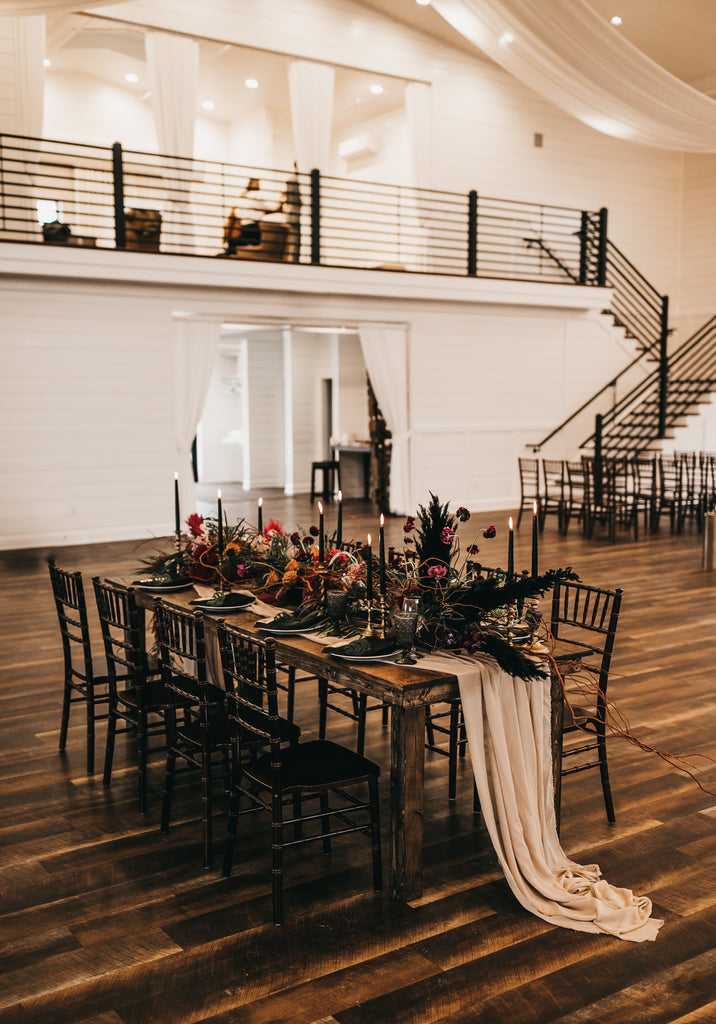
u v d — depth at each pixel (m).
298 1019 2.28
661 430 12.98
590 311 13.82
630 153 15.26
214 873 3.02
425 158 13.12
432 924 2.71
